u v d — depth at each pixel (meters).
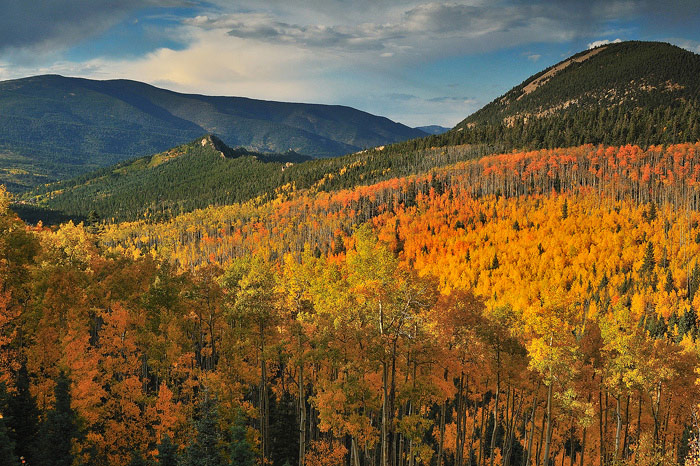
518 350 34.91
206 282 41.16
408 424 28.19
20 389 29.30
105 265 52.09
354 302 31.56
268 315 36.25
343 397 28.91
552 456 48.09
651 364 33.62
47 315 34.78
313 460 36.03
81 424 29.39
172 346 35.97
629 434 40.41
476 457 51.06
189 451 24.86
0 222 37.09
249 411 34.28
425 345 29.86
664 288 115.12
